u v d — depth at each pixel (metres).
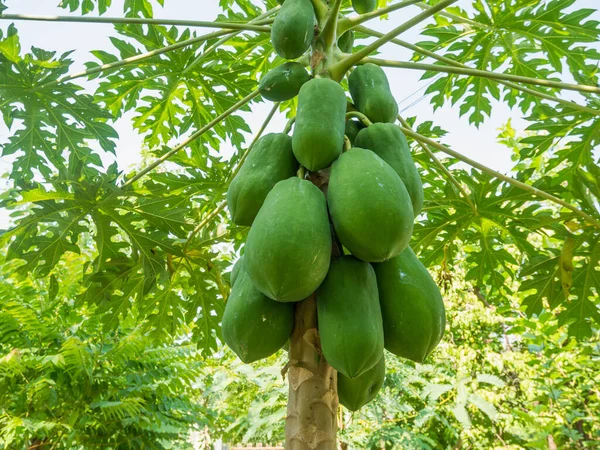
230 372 11.11
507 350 11.02
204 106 4.68
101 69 3.62
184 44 3.56
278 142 2.42
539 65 4.66
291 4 2.74
